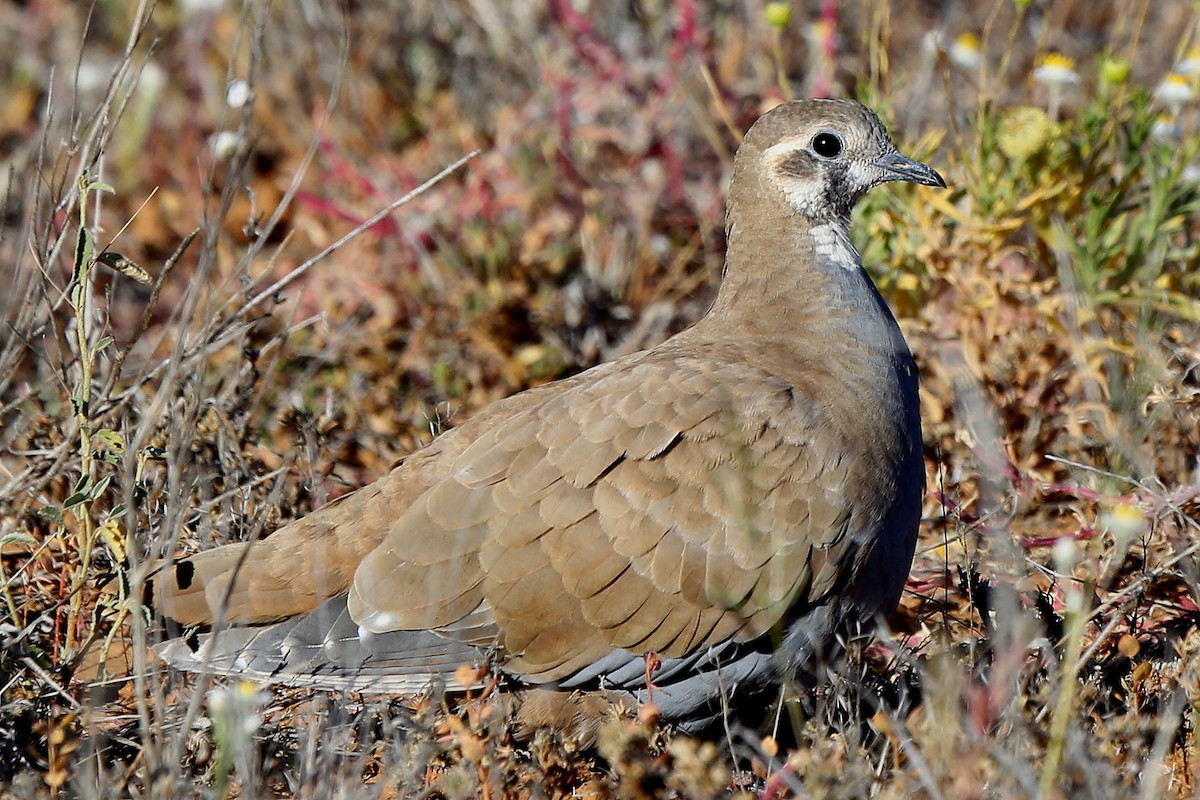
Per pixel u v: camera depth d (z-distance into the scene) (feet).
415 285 47.34
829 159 34.81
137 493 31.04
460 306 46.50
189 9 55.21
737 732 31.55
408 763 27.45
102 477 33.06
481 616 30.25
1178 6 57.77
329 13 58.29
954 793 25.45
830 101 35.35
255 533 28.99
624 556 30.09
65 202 33.68
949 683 26.25
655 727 28.68
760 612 30.50
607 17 56.03
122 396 32.78
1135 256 40.65
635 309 48.57
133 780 28.63
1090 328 39.73
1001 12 59.11
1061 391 39.91
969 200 41.88
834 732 30.17
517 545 30.14
